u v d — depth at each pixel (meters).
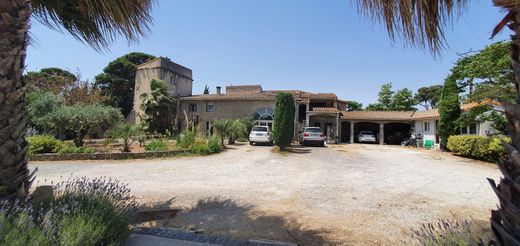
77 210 3.00
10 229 2.31
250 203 5.96
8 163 2.90
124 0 3.41
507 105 1.51
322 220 4.94
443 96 18.50
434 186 7.93
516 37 1.53
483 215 5.30
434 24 2.04
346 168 11.14
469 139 14.42
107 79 39.69
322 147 20.97
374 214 5.31
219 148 16.23
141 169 10.31
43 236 2.34
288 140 16.89
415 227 4.62
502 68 11.64
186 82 36.19
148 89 32.22
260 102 27.56
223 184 7.96
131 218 3.84
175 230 4.16
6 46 2.86
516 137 1.46
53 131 17.14
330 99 28.31
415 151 18.78
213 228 4.48
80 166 10.83
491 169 11.23
